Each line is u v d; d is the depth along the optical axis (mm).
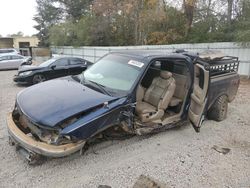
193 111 4812
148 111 4207
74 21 33531
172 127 4855
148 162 3846
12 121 3693
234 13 17938
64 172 3465
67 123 3209
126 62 4422
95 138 3732
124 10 23797
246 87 10641
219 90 5625
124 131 3996
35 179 3283
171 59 4520
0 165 3553
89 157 3887
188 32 20844
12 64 18344
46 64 10883
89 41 26125
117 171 3557
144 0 22594
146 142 4539
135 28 23828
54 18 39281
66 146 3174
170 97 4449
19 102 3730
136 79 4004
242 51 13773
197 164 3861
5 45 42750
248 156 4207
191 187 3283
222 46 14734
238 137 5004
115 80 4164
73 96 3619
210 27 19250
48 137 3217
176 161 3922
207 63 5090
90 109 3398
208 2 20188
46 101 3529
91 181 3301
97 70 4598
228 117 6258
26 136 3330
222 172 3676
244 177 3570
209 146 4527
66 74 11109
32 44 44969
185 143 4605
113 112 3555
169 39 21828
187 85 4723
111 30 25953
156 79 4641
